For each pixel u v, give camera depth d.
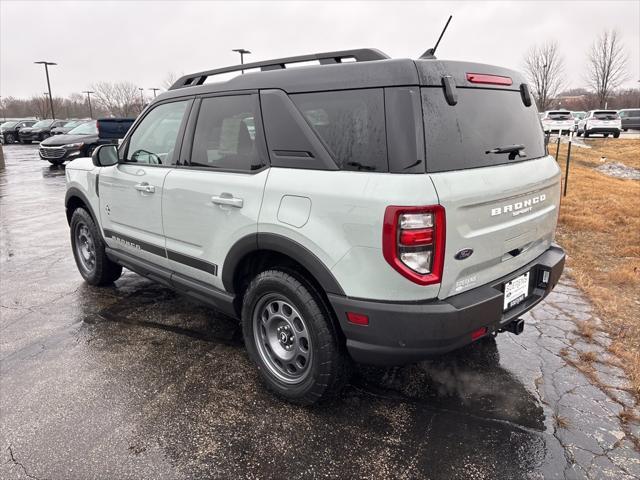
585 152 19.22
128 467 2.32
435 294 2.24
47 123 30.62
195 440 2.51
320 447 2.45
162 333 3.74
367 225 2.20
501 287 2.59
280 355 2.84
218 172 3.00
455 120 2.36
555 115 25.69
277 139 2.66
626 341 3.51
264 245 2.67
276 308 2.84
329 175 2.38
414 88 2.21
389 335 2.27
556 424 2.60
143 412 2.74
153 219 3.56
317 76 2.54
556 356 3.32
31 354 3.41
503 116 2.70
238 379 3.09
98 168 4.20
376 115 2.26
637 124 33.50
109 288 4.74
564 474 2.25
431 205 2.11
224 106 3.02
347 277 2.31
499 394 2.88
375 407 2.78
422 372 3.13
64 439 2.51
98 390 2.96
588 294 4.39
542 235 2.98
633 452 2.39
